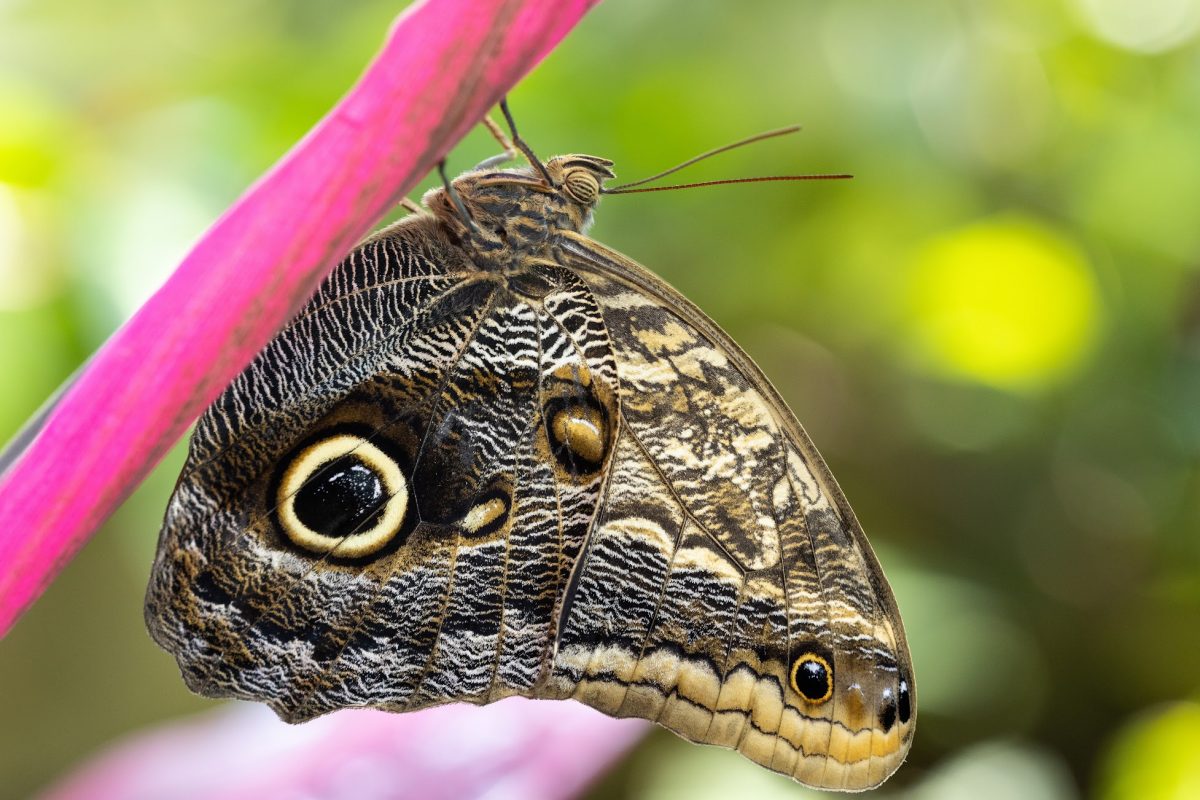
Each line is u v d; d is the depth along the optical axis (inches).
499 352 18.4
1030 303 29.9
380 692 18.2
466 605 18.4
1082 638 34.5
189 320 12.8
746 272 29.4
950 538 35.5
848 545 18.4
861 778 18.5
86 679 30.1
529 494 18.5
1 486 13.0
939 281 30.2
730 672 18.5
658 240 27.6
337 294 18.1
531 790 19.7
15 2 25.0
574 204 18.8
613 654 18.6
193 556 17.6
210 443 17.6
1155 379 33.2
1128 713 33.9
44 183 21.0
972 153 31.9
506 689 18.5
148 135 22.2
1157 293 32.7
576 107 24.4
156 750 20.1
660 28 27.4
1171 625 34.2
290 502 17.8
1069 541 35.0
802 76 29.3
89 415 13.0
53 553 13.0
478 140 23.0
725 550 18.4
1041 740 33.3
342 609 18.1
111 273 20.8
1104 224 32.4
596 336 18.5
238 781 19.8
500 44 12.0
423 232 18.4
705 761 26.6
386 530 18.1
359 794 19.8
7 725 29.3
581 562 18.6
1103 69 31.8
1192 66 31.3
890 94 29.6
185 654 17.6
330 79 22.7
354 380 18.0
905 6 30.6
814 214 29.8
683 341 18.4
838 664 18.5
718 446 18.4
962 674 31.1
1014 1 31.4
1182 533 34.1
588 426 18.5
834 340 33.7
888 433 35.6
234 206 12.8
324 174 12.4
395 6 23.3
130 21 26.1
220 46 25.9
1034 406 34.5
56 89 23.3
